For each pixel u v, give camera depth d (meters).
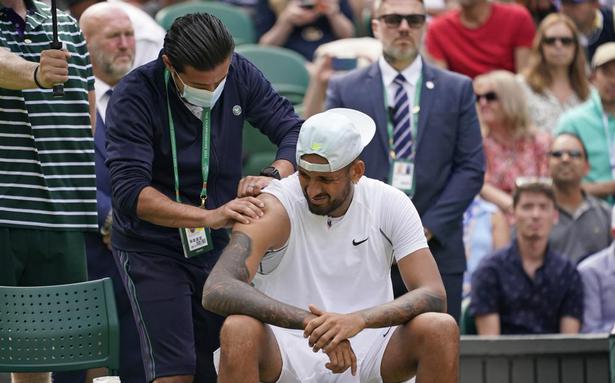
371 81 23.38
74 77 19.30
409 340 16.41
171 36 17.05
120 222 18.09
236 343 15.85
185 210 17.02
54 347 18.77
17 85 17.67
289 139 18.30
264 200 16.84
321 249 17.03
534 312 26.00
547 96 31.28
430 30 33.53
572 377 24.08
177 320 17.89
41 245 19.19
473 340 23.89
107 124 17.72
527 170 29.23
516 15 33.25
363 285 17.19
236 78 18.14
